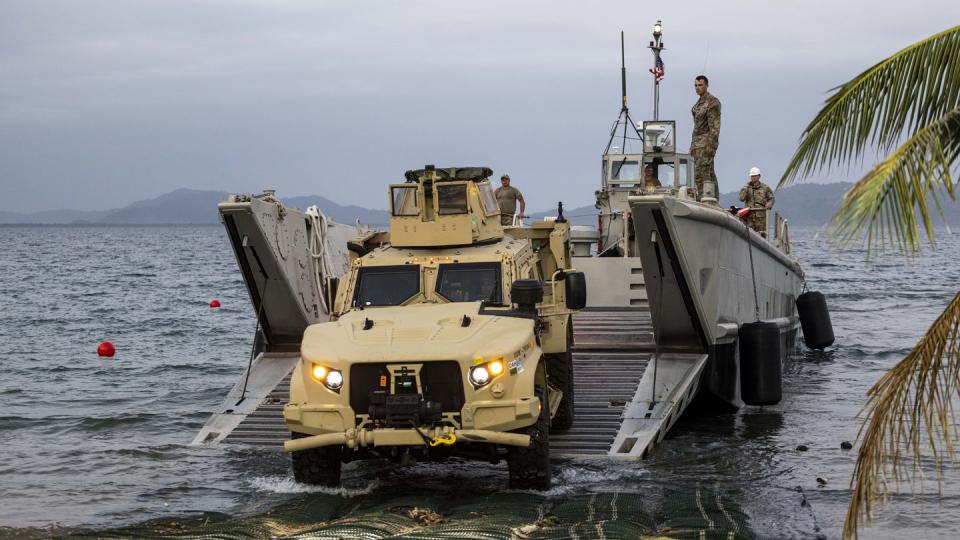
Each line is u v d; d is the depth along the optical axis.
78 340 25.38
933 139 5.78
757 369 13.99
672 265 12.80
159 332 27.39
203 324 29.64
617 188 19.44
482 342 9.12
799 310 21.12
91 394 16.97
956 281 48.91
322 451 9.74
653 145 19.06
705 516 8.55
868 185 5.66
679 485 10.22
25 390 17.34
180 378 18.89
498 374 8.99
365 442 8.87
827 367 19.67
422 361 8.94
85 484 10.61
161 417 14.72
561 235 12.21
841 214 5.68
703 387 13.76
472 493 9.91
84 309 34.91
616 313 16.58
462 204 10.95
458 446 9.32
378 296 10.61
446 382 9.01
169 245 141.25
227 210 13.15
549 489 9.66
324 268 15.27
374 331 9.51
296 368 9.77
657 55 19.70
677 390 12.51
